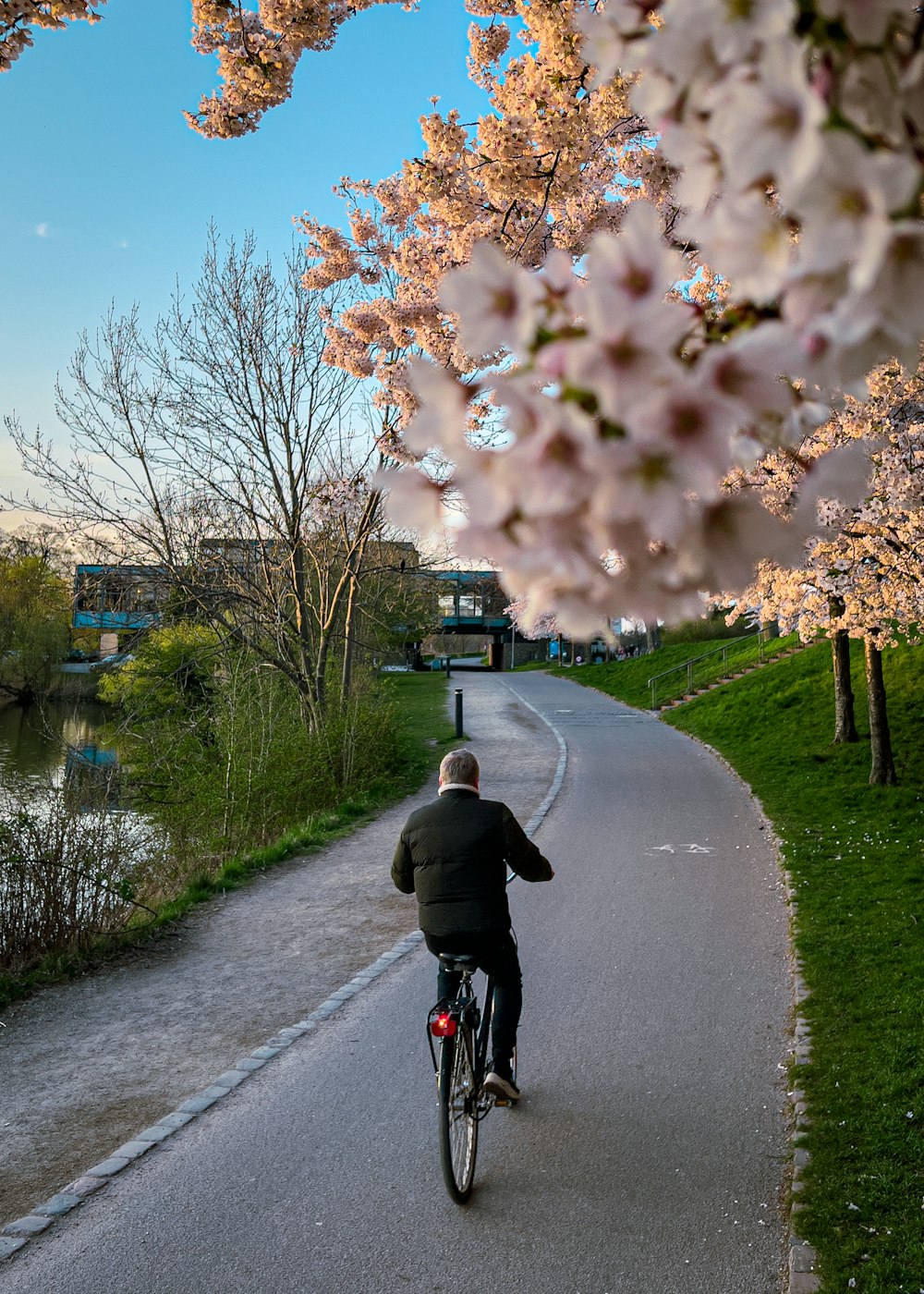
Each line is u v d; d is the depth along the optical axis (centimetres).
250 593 1917
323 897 1077
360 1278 404
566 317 73
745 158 67
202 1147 516
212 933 945
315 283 1355
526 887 1062
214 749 1864
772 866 1152
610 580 78
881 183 61
